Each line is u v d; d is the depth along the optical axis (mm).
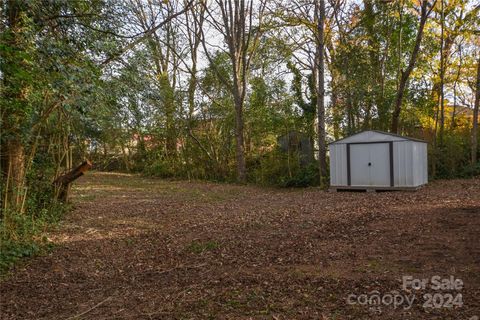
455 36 16594
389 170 12805
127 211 10492
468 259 4750
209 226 8180
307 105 18078
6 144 6758
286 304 3807
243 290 4285
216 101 20344
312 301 3836
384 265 4785
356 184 13359
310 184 16094
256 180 18141
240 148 18672
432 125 18375
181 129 20781
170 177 22031
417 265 4684
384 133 12906
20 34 5754
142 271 5387
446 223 6684
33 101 6211
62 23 6828
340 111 18375
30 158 7445
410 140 12477
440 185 13219
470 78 18031
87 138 11344
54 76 5973
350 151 13492
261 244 6379
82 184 18359
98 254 6336
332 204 10352
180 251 6297
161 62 19656
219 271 5113
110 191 15516
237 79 18656
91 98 6570
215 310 3785
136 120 8727
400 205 9109
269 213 9414
